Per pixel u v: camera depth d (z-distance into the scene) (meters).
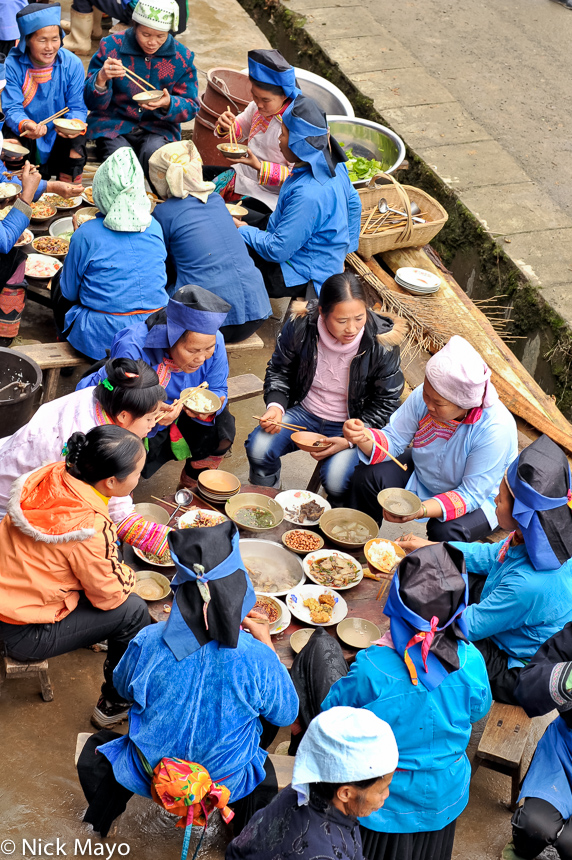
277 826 2.38
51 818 3.13
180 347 3.79
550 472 3.14
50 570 2.94
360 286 4.10
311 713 3.16
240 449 5.18
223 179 5.93
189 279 4.85
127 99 6.25
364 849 2.84
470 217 7.91
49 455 3.24
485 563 3.69
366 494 4.29
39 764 3.30
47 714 3.48
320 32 10.35
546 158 8.80
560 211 8.14
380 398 4.41
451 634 2.73
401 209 6.61
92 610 3.13
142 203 4.35
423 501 3.97
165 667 2.58
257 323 5.07
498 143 8.91
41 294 5.31
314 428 4.62
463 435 3.99
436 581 2.64
